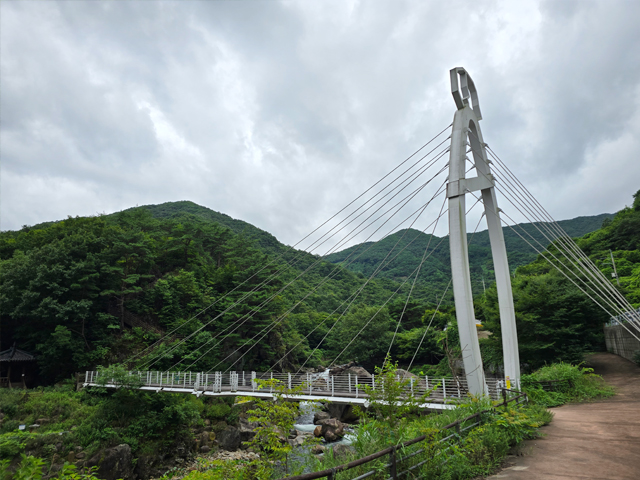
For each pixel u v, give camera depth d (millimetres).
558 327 28641
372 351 55531
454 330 43594
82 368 34031
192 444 27953
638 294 36219
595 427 11125
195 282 48156
